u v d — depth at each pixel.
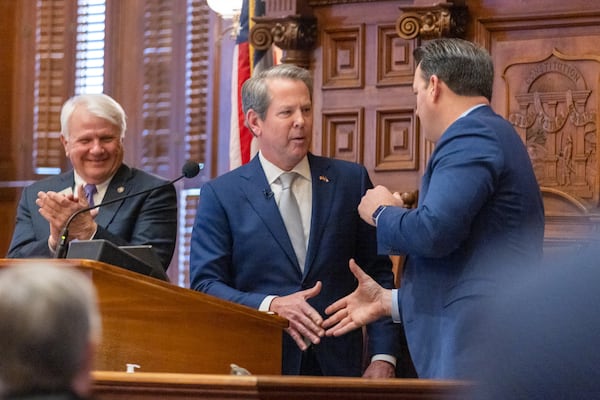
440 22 9.07
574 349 2.42
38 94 14.36
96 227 6.73
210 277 7.10
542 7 9.09
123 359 5.30
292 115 7.21
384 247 6.00
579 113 8.98
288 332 6.74
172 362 5.60
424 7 9.10
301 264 7.17
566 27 9.05
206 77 13.48
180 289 5.62
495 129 5.89
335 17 9.69
